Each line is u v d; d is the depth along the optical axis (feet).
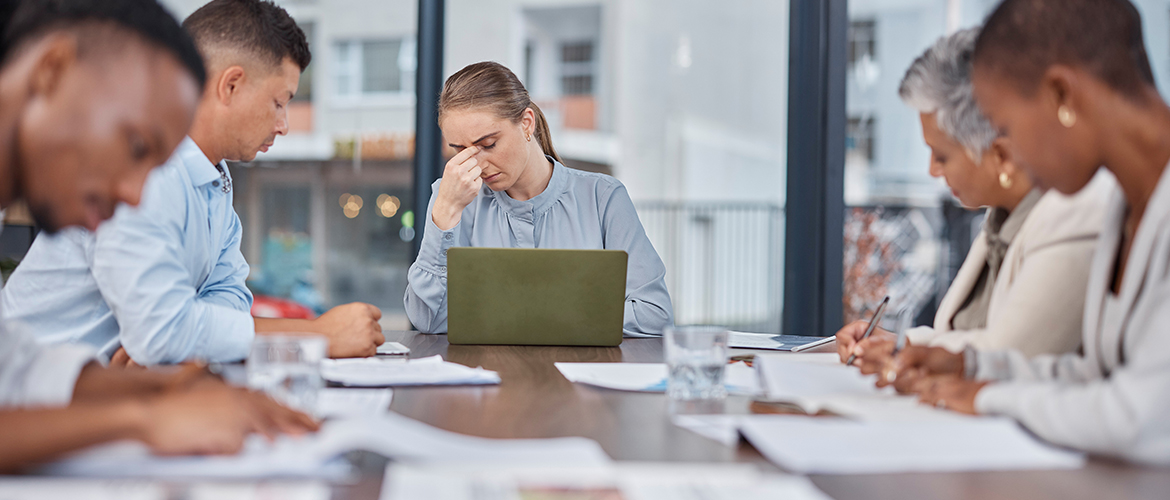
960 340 3.57
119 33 2.11
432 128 8.88
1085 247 3.23
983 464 1.97
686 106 25.62
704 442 2.27
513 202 6.26
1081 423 2.06
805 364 3.52
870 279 12.20
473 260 4.72
